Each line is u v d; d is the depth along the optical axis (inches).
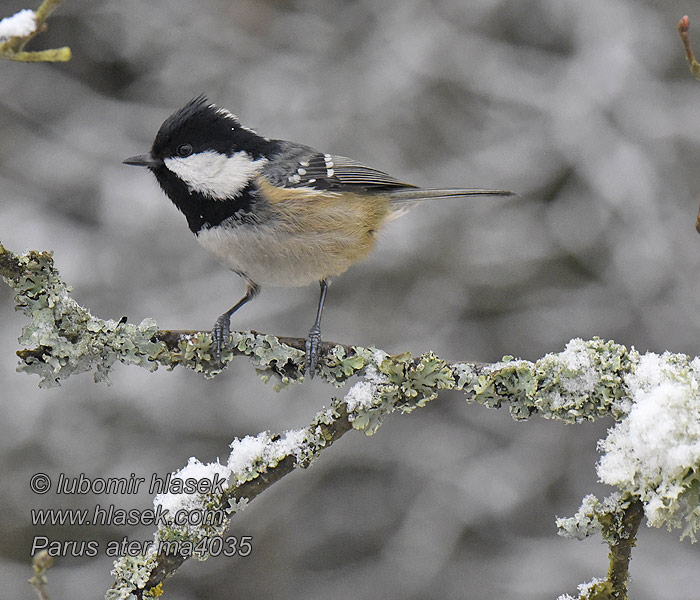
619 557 181.9
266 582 459.2
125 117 518.6
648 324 473.1
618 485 181.0
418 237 472.1
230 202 275.7
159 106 521.3
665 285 473.4
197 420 474.6
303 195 277.6
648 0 509.4
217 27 517.7
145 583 188.1
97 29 525.7
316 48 510.6
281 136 487.8
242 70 508.4
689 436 176.1
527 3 513.0
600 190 474.0
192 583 460.8
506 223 489.1
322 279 297.7
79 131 512.4
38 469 464.4
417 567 453.7
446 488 470.0
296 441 203.0
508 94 498.6
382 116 494.6
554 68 510.0
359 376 215.5
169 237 479.2
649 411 179.8
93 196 508.4
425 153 501.0
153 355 219.1
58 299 216.4
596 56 496.1
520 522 472.7
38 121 521.3
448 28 505.7
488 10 510.9
